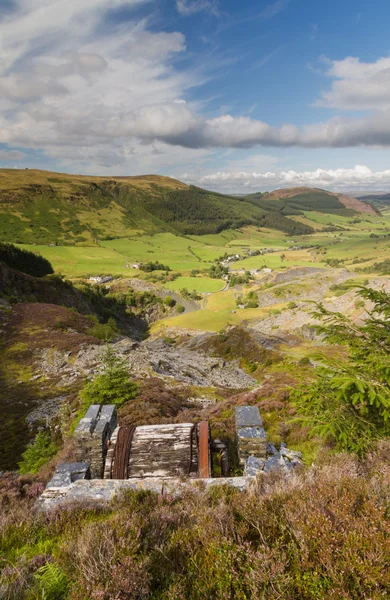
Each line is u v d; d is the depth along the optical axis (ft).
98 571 10.69
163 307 590.55
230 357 238.89
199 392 93.56
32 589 10.97
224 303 574.97
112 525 13.64
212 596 9.87
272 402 49.03
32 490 30.48
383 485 13.74
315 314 29.76
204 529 12.66
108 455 27.45
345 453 20.57
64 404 93.50
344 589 9.07
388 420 21.47
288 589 9.50
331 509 12.14
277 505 13.76
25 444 81.41
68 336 165.27
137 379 97.25
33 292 333.83
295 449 31.30
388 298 26.32
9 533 16.71
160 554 12.01
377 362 22.48
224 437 36.65
